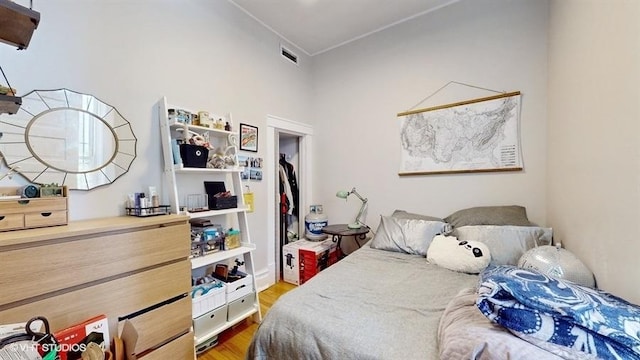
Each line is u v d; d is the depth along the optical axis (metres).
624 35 1.00
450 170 2.63
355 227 3.00
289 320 1.25
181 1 2.16
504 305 0.86
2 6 0.73
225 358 1.77
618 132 1.04
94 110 1.68
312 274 2.91
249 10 2.70
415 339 1.07
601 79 1.19
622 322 0.74
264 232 2.94
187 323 1.66
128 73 1.84
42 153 1.48
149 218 1.64
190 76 2.21
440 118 2.68
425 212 2.80
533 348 0.78
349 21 2.92
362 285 1.60
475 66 2.52
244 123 2.69
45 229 1.25
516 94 2.30
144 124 1.92
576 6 1.51
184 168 1.90
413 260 2.10
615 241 1.07
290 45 3.32
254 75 2.81
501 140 2.38
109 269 1.35
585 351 0.73
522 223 2.12
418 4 2.65
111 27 1.76
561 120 1.78
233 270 2.26
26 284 1.10
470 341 0.85
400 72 2.95
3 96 0.89
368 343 1.05
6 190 1.36
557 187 1.87
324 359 1.08
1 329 1.04
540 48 2.21
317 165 3.65
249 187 2.76
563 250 1.52
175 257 1.65
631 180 0.95
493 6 2.42
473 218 2.30
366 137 3.22
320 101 3.61
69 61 1.58
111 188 1.75
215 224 2.39
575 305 0.79
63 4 1.56
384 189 3.09
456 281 1.67
